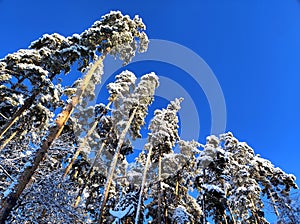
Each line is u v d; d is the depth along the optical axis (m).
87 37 12.84
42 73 11.32
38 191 10.74
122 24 14.16
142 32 16.53
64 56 12.05
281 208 11.27
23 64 11.05
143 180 17.06
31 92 12.32
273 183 18.88
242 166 18.41
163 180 20.38
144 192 19.11
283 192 13.77
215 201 16.72
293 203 11.20
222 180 17.28
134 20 16.47
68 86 16.61
